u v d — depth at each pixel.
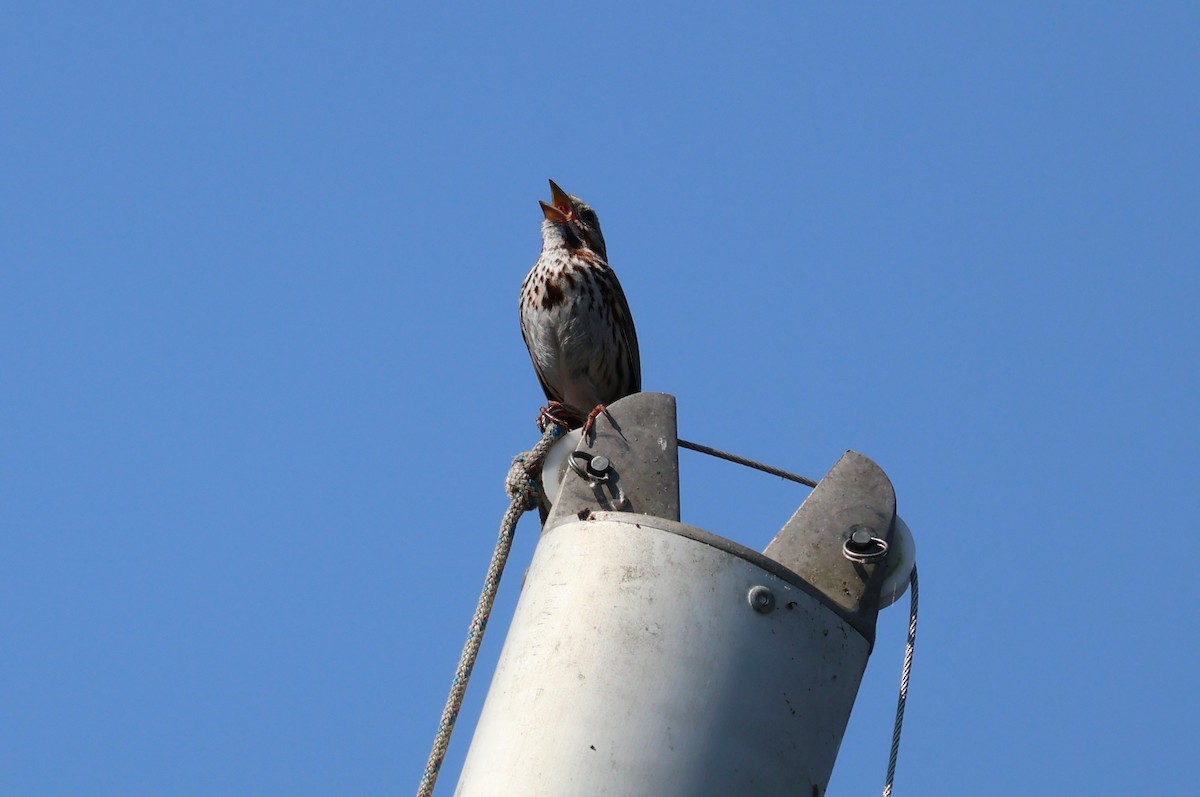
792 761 8.07
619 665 8.05
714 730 7.92
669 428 9.40
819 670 8.38
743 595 8.31
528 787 7.77
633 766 7.77
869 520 9.23
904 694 9.48
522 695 8.11
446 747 9.51
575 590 8.38
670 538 8.45
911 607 9.61
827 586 9.01
